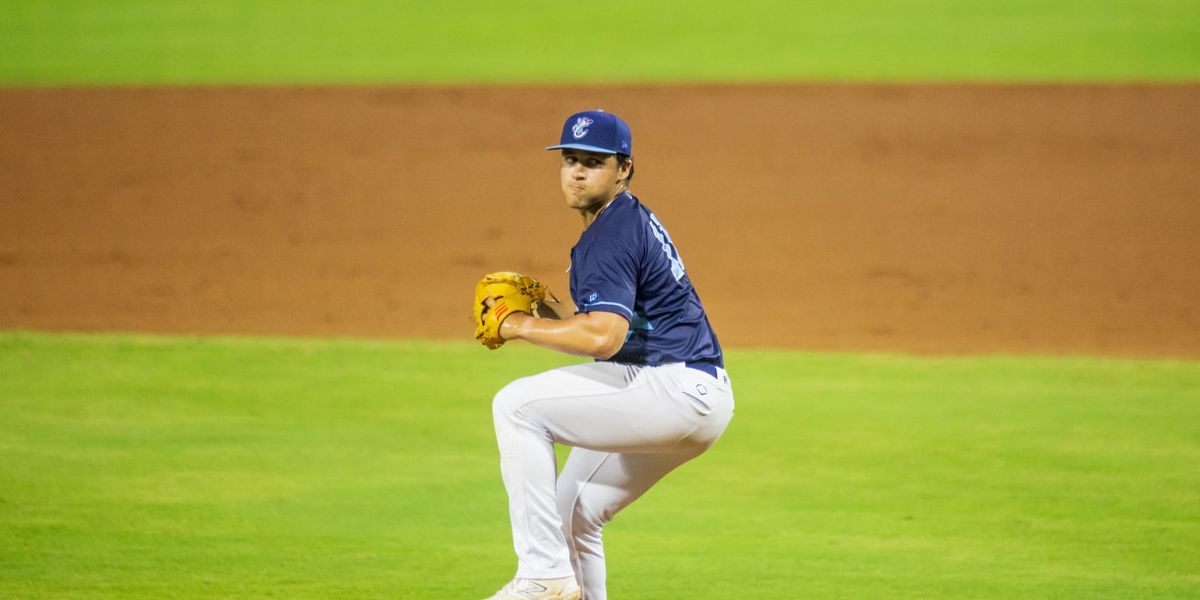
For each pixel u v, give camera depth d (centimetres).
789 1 10362
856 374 3186
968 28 9269
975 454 2573
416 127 6725
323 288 4119
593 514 1633
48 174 5706
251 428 2723
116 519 2197
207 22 9781
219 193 5441
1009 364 3281
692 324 1575
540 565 1552
